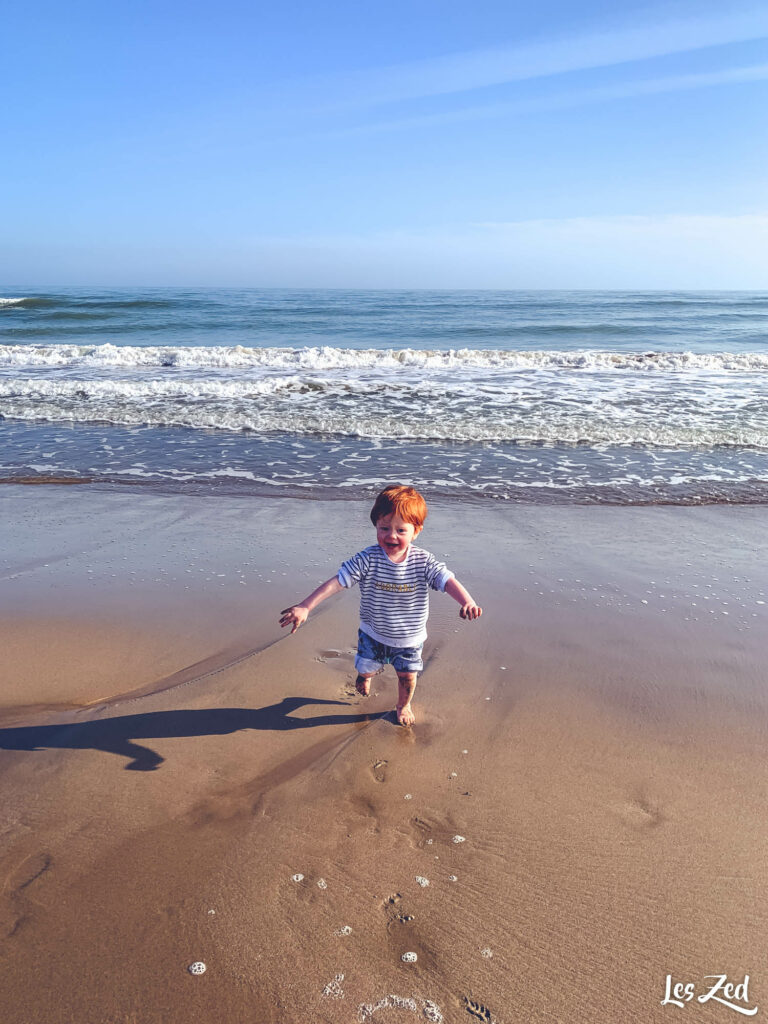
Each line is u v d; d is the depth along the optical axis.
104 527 6.07
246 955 1.94
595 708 3.32
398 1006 1.79
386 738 3.08
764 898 2.16
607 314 35.69
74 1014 1.76
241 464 8.26
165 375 14.11
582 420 10.09
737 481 7.51
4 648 3.92
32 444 9.16
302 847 2.38
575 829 2.48
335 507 6.67
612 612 4.40
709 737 3.07
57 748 2.97
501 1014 1.78
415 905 2.12
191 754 2.94
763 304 45.09
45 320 27.84
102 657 3.84
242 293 68.94
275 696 3.46
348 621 4.30
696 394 11.94
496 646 3.96
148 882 2.20
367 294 69.75
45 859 2.30
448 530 6.00
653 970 1.91
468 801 2.64
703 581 4.91
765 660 3.78
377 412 10.70
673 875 2.25
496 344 22.98
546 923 2.06
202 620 4.29
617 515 6.44
